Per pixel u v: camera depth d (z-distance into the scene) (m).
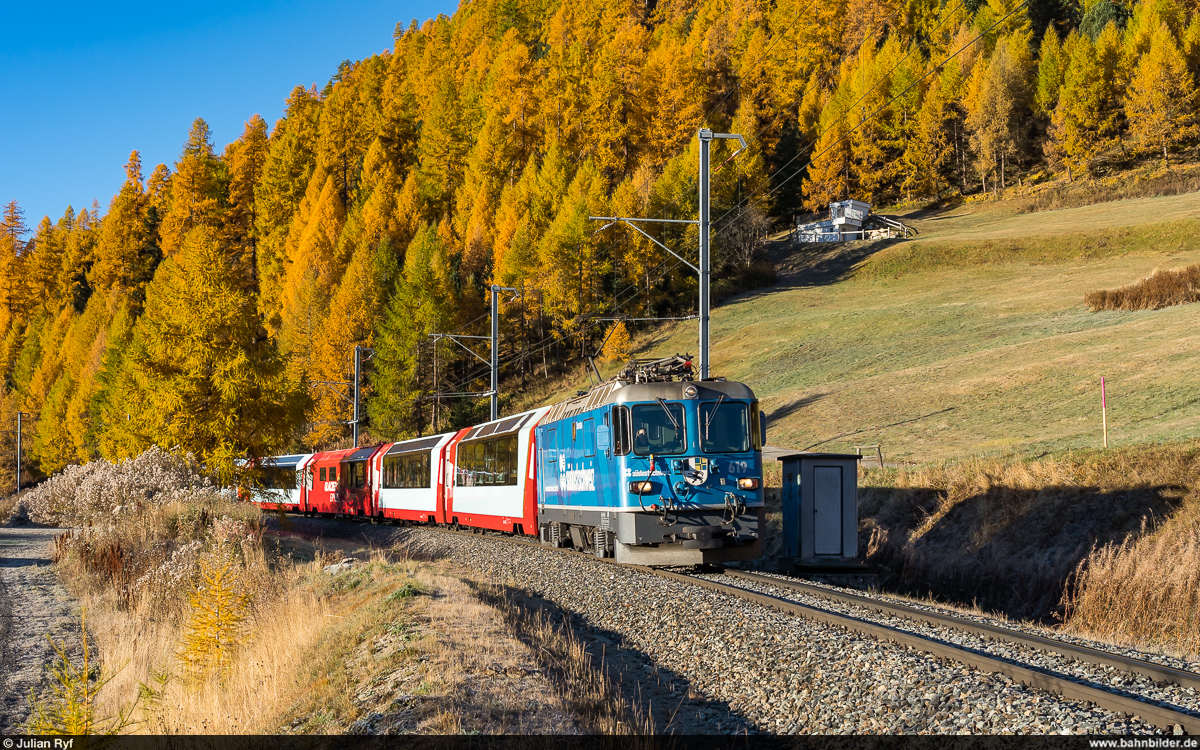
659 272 78.19
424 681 8.30
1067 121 102.25
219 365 35.41
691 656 9.91
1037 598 15.79
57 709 8.36
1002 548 18.22
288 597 14.43
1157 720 6.28
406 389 65.50
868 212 101.00
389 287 83.00
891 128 111.56
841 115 109.19
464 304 78.56
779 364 55.91
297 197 127.25
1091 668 8.47
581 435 18.67
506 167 102.06
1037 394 32.12
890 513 22.69
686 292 80.88
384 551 24.34
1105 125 101.94
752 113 96.38
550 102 108.12
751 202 90.19
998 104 107.69
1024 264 75.62
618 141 99.12
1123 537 16.25
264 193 123.50
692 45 122.31
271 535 27.89
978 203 104.88
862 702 7.43
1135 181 94.88
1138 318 43.09
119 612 15.97
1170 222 74.56
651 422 16.31
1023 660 8.88
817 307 72.94
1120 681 7.94
